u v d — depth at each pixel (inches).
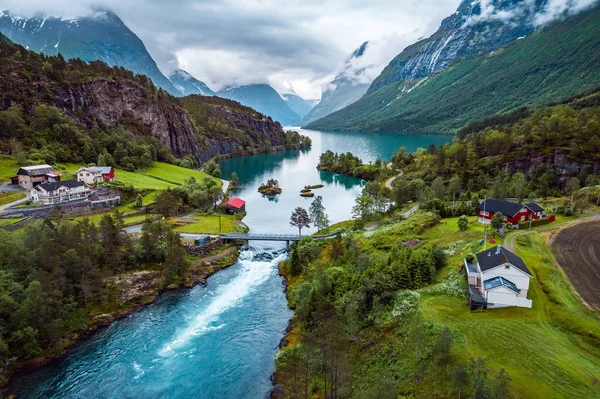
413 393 1882.4
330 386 2132.1
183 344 2832.2
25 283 2881.4
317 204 5639.8
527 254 3043.8
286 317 3189.0
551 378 1769.2
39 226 3528.5
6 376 2455.7
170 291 3663.9
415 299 2603.3
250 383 2413.9
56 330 2691.9
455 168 7657.5
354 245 3764.8
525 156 7155.5
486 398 1533.0
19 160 6225.4
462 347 2022.6
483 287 2470.5
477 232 3789.4
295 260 3951.8
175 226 5187.0
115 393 2348.7
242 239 4785.9
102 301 3280.0
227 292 3663.9
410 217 4709.6
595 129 6953.7
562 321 2165.4
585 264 2874.0
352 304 2664.9
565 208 4151.1
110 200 5565.9
